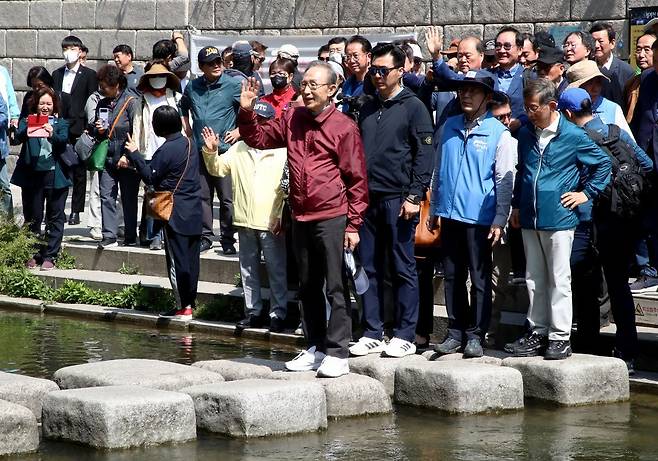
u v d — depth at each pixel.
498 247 10.86
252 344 11.82
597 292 10.19
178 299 12.93
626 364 9.86
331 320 9.16
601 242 9.82
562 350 9.51
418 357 9.96
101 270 15.12
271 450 7.90
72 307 13.83
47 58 21.98
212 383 8.70
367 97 10.24
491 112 9.98
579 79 10.35
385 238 10.20
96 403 7.92
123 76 15.13
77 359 10.94
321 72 9.00
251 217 11.96
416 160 9.99
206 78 14.10
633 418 8.84
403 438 8.24
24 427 7.81
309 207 9.07
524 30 16.39
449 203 9.89
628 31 15.36
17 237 15.16
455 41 13.01
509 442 8.11
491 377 9.02
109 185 15.18
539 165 9.52
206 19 19.95
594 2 15.68
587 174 9.53
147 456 7.73
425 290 10.66
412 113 10.04
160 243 15.08
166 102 14.63
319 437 8.27
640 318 10.87
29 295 14.57
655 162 10.50
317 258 9.27
